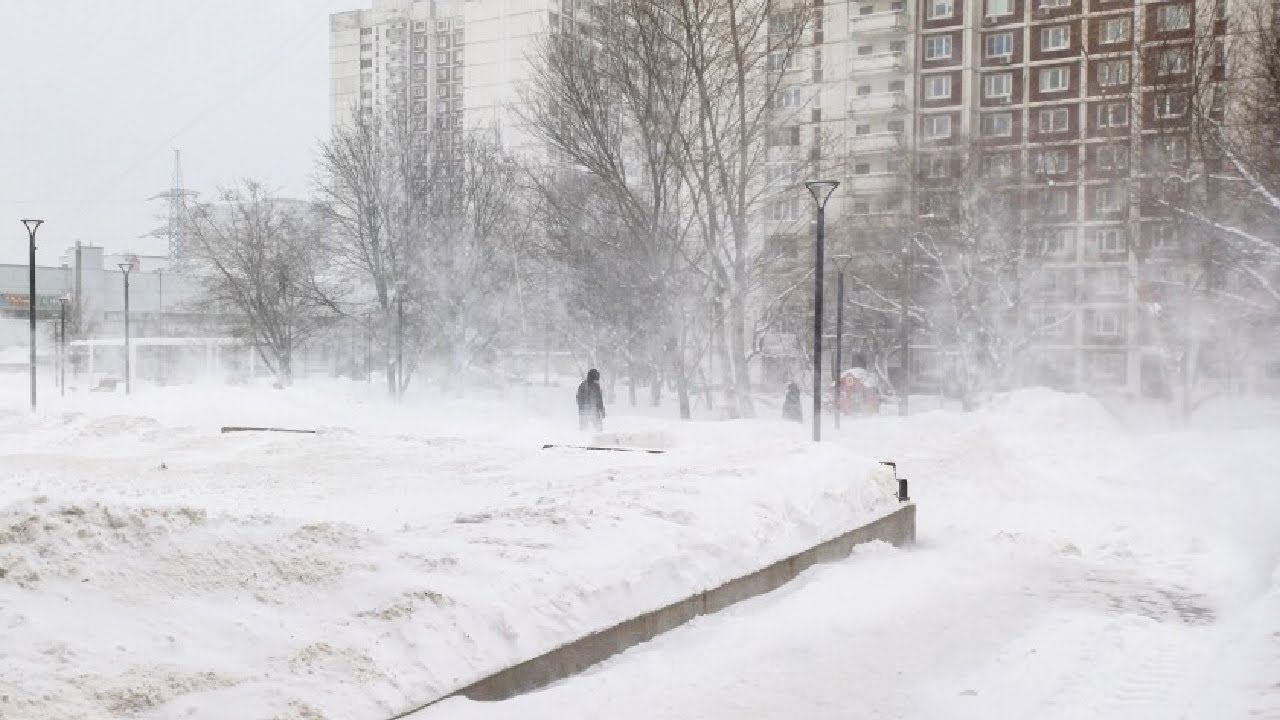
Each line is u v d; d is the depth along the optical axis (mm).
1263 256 31844
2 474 17172
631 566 7586
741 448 16438
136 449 21203
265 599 5938
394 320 46094
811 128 71062
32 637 4977
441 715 5328
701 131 32219
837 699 6340
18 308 82312
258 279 48531
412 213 46375
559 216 36875
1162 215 39969
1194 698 6281
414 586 6223
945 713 6125
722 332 33125
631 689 6277
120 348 67125
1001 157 57531
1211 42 39531
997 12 68312
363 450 20016
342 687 5172
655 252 32688
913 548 12125
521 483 15289
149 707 4680
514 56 89125
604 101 32938
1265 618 7871
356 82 121812
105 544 6051
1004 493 16672
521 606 6473
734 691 6391
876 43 71125
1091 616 8703
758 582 8805
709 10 32062
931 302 52688
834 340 59469
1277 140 30609
